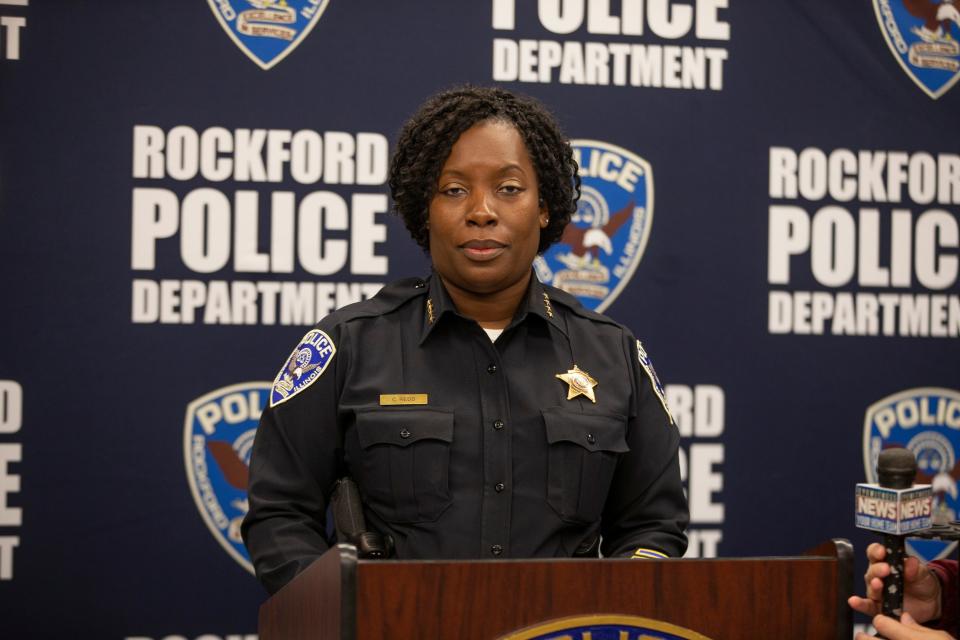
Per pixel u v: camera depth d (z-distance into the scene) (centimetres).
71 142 558
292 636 268
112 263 560
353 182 579
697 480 602
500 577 231
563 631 232
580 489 314
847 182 615
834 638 247
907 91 620
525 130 326
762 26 611
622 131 599
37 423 554
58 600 554
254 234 571
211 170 568
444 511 306
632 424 340
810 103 613
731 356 605
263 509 315
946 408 621
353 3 580
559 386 326
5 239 552
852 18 617
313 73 577
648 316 601
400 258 582
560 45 595
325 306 576
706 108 606
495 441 314
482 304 330
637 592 237
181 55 566
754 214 609
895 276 617
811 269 612
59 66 557
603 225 598
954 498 618
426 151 321
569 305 347
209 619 566
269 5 573
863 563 611
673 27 603
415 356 324
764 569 244
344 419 320
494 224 312
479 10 589
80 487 557
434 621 227
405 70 584
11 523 551
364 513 317
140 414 562
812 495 609
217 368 568
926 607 328
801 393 610
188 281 566
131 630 560
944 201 621
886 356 617
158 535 562
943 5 623
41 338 555
